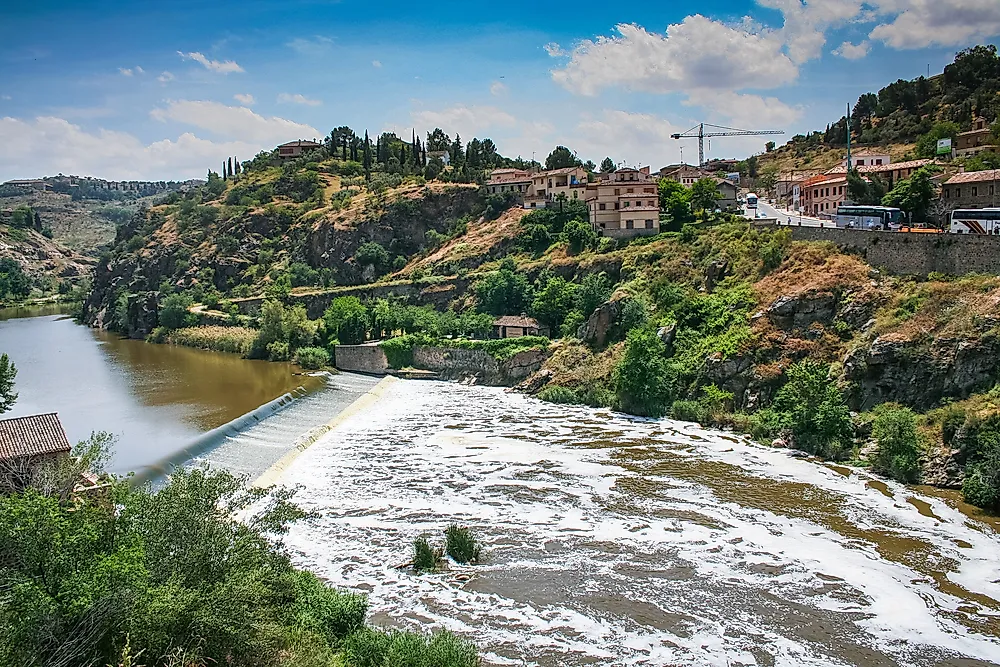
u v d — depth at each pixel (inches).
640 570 2139.5
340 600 1781.5
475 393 4630.9
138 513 1491.1
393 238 7864.2
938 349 3065.9
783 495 2669.8
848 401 3280.0
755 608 1926.7
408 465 3085.6
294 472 2997.0
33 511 1330.0
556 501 2664.9
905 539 2295.8
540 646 1771.7
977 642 1760.6
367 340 5787.4
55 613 1228.5
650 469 2984.7
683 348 4099.4
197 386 4825.3
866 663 1690.5
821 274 3902.6
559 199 6732.3
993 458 2512.3
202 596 1343.5
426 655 1593.3
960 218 4097.0
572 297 5147.6
